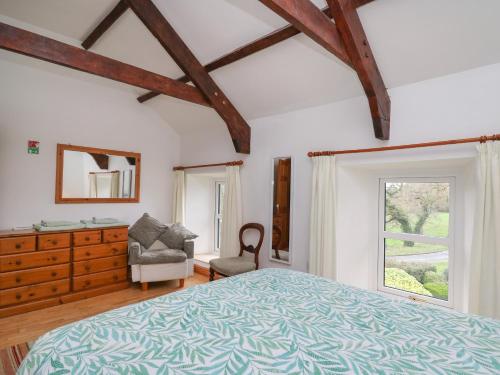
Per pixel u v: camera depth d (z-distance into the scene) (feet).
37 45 7.65
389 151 8.64
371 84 7.85
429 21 6.81
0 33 7.09
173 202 16.21
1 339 7.90
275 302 5.23
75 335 3.82
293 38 8.63
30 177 11.48
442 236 9.29
